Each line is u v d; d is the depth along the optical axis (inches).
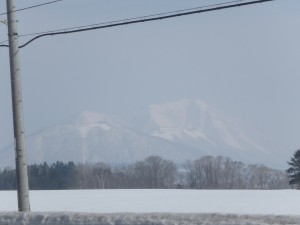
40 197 6988.2
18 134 2279.8
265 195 7135.8
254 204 5285.4
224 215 1921.8
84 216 2096.5
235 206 5009.8
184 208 4768.7
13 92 2276.1
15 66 2274.9
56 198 6668.3
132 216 2018.9
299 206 4980.3
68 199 6402.6
